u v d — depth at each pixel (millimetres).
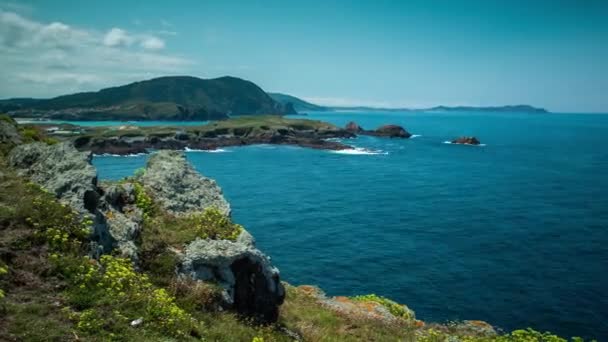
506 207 64938
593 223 55719
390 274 39250
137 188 17328
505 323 30672
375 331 17812
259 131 175875
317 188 79312
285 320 16047
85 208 13148
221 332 11586
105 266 11906
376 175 94750
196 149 146625
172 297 11914
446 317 31531
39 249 11000
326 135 186875
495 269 40406
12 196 12773
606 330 29781
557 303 33656
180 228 16031
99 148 127938
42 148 16406
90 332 9062
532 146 160625
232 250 14461
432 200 69812
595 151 144500
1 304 8930
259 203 66500
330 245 46906
